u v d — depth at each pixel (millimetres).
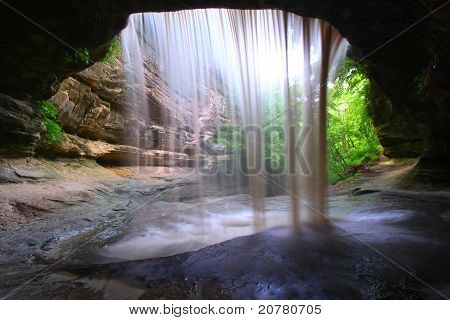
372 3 5965
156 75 15406
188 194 11359
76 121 10812
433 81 6238
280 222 6102
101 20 6176
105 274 3318
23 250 4152
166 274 3312
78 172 10047
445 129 8492
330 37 7941
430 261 3508
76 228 5449
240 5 6211
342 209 6895
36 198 6578
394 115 11227
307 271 3303
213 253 4039
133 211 7371
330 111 14117
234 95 12711
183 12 12031
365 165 13172
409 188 8828
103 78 11656
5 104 7102
